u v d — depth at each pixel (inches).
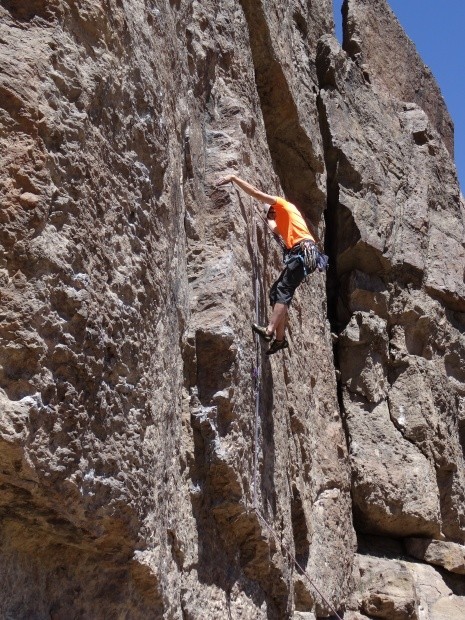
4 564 195.9
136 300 225.5
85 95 209.3
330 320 473.7
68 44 207.3
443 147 560.1
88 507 201.0
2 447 177.6
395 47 570.3
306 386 388.5
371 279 478.9
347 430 443.5
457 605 421.4
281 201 318.0
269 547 295.4
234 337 287.0
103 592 217.0
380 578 403.5
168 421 244.2
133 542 216.2
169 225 253.6
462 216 558.9
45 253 190.2
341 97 490.0
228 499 278.5
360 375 456.4
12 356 183.0
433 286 501.7
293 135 433.4
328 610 364.8
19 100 190.4
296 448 361.7
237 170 325.1
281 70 408.2
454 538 455.2
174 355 257.1
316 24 503.2
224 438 280.1
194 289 295.7
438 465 457.1
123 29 231.0
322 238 450.6
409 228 504.1
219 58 353.1
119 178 224.7
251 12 392.8
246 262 317.1
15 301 184.2
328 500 393.1
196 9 338.0
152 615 228.5
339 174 475.2
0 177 185.8
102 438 207.0
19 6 199.5
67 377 195.2
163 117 252.2
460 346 508.1
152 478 225.3
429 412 461.7
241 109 343.9
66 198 199.0
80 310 198.1
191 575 255.8
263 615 294.4
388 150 512.7
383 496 431.5
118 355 215.0
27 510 196.1
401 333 482.0
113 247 218.2
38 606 203.3
